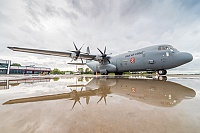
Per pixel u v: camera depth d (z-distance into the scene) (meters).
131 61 12.02
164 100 2.23
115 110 1.65
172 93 2.93
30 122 1.26
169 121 1.27
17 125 1.19
